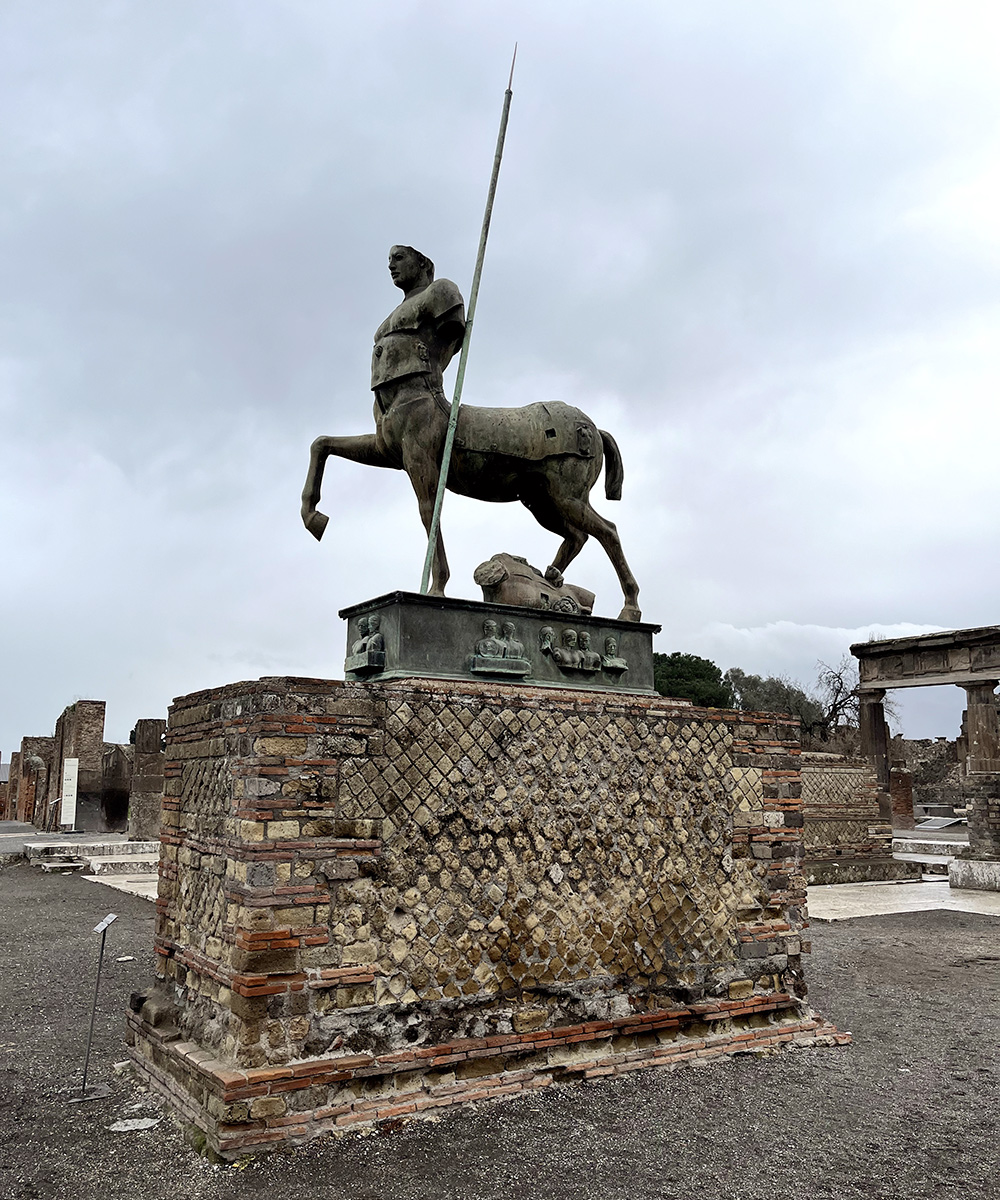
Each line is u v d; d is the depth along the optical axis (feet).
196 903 17.79
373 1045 16.22
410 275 22.34
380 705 17.20
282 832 15.74
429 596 19.52
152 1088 17.84
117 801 85.81
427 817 17.42
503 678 20.26
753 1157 15.17
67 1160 14.71
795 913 22.48
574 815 19.42
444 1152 14.94
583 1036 18.56
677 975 20.38
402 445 22.00
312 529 23.13
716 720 21.97
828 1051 21.31
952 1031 23.57
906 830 98.63
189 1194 13.39
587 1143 15.52
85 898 48.26
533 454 23.13
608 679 22.12
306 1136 15.07
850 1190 14.10
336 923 16.12
